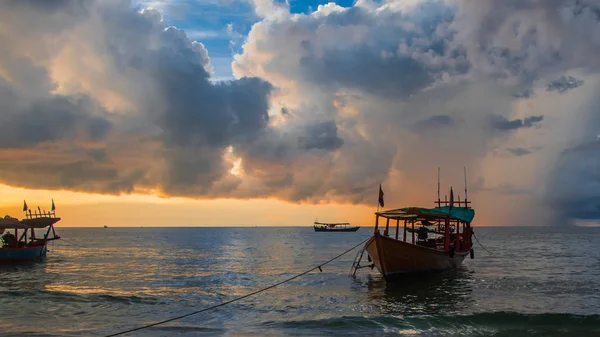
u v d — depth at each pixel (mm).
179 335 18953
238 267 47219
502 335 18984
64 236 159375
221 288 31984
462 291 29938
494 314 21203
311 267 46969
